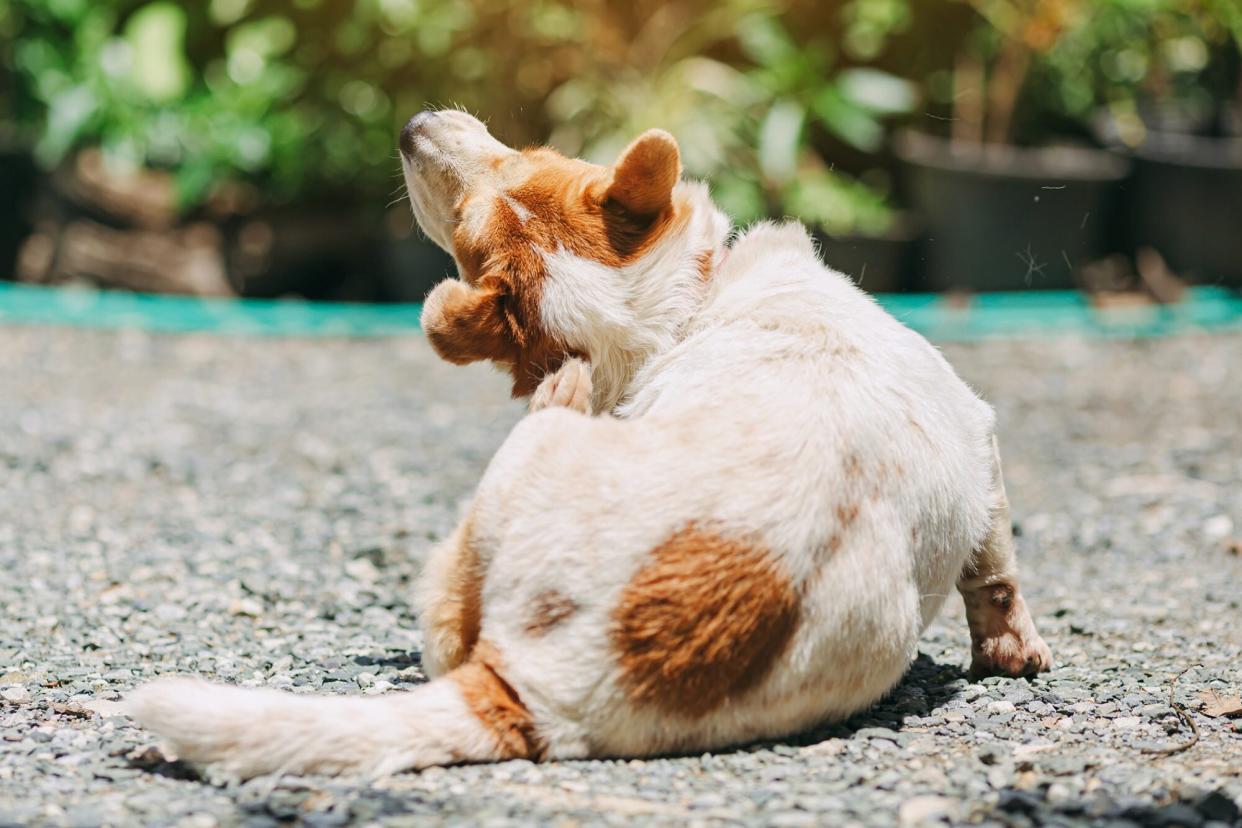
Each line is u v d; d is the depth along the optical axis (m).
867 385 3.29
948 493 3.39
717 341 3.38
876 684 3.28
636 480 3.09
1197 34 10.56
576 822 2.77
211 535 5.48
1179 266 9.99
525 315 3.47
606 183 3.49
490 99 10.47
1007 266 9.75
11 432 7.01
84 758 3.21
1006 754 3.21
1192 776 3.07
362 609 4.62
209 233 11.00
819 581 3.09
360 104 10.46
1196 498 6.12
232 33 10.95
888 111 10.49
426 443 7.10
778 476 3.09
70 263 10.66
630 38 10.72
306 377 8.55
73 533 5.46
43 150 10.38
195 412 7.64
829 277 3.60
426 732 3.02
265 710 2.98
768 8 10.64
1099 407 7.81
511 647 3.09
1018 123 10.71
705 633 3.02
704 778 3.03
